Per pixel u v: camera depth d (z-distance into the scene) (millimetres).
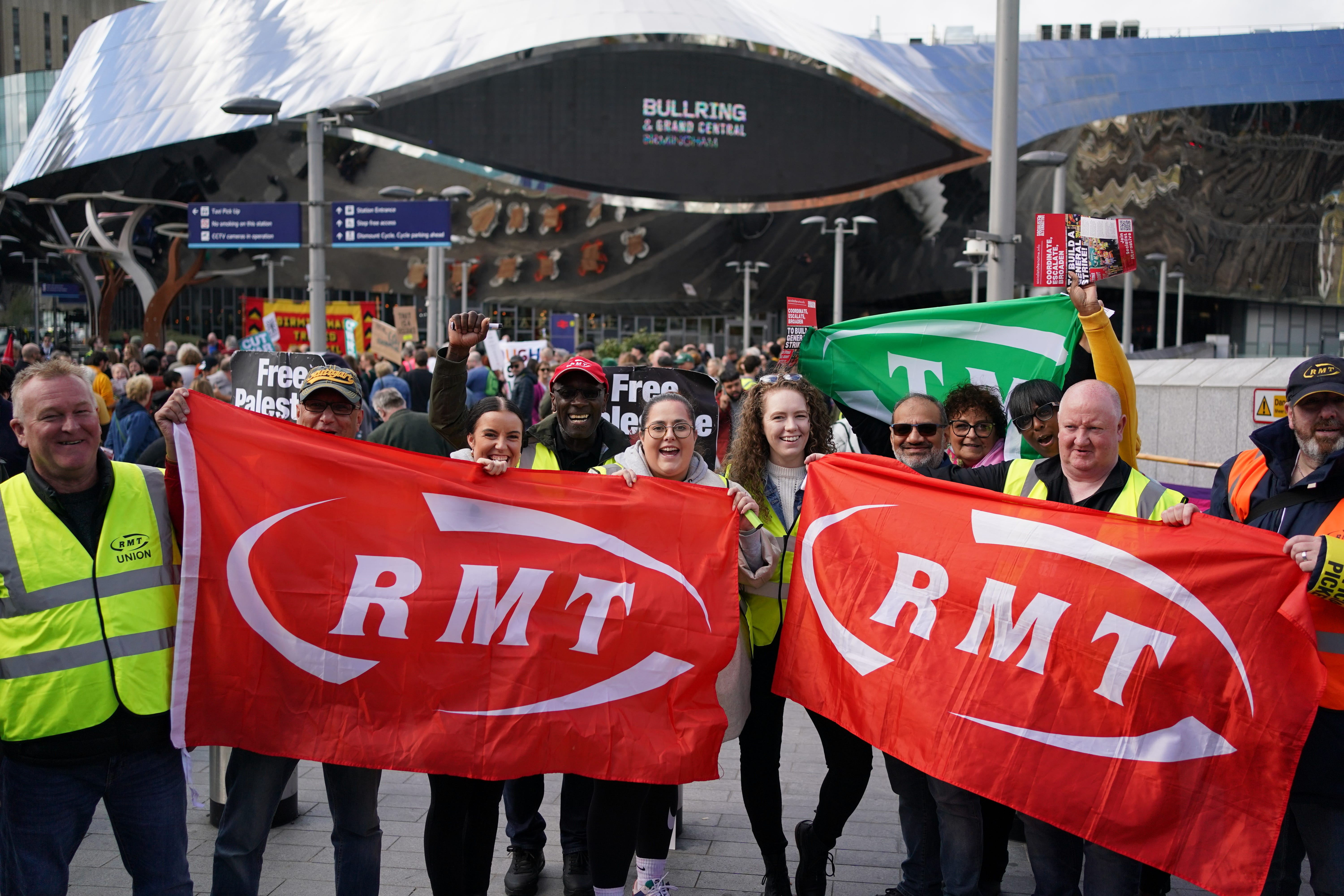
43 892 3100
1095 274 4398
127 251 50062
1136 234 56188
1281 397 8633
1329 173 56219
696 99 47000
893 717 3598
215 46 49969
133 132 48406
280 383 6680
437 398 4512
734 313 57062
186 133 46594
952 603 3596
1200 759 3219
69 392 3068
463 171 46156
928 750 3506
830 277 54031
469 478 3713
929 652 3598
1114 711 3324
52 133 52781
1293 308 63250
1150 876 3977
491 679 3605
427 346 18109
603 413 5480
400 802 5066
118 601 3191
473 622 3613
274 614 3482
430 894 4062
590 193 47344
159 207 49719
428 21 47312
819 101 47812
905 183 48938
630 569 3734
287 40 49000
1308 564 3092
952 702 3510
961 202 50219
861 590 3771
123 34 53094
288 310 20969
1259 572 3217
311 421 3990
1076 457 3559
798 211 49094
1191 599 3281
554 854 4543
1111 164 54250
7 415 7070
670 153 47312
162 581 3340
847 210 49438
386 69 45906
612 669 3662
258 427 3557
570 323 25844
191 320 58125
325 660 3518
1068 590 3432
